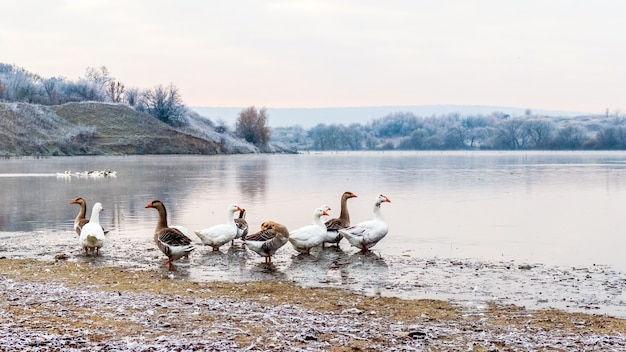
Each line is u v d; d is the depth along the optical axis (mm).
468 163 102250
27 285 16562
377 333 12273
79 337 11516
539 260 21141
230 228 22734
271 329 12383
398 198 42281
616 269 19609
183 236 19844
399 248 23406
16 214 33250
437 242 24766
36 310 13602
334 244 24156
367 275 18656
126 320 12883
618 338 12133
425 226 29109
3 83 172625
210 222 30344
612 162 104625
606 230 27984
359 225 22578
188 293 16062
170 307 14117
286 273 18969
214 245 22734
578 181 58219
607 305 15180
